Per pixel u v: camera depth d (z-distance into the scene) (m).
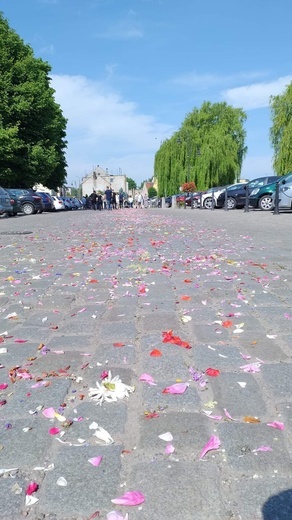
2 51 33.12
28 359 2.94
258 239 9.48
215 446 1.88
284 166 32.22
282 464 1.77
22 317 3.95
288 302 4.20
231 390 2.41
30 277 5.80
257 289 4.73
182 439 1.96
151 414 2.17
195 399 2.32
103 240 10.24
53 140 38.97
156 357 2.91
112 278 5.51
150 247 8.56
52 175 49.28
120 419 2.14
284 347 3.06
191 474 1.72
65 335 3.43
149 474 1.72
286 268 5.89
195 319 3.72
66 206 46.59
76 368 2.78
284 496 1.59
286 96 33.38
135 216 23.64
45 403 2.33
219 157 44.97
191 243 9.08
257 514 1.52
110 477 1.72
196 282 5.15
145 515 1.53
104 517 1.53
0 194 22.05
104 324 3.66
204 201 33.81
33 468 1.79
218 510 1.54
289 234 10.23
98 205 46.06
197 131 48.88
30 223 17.75
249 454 1.84
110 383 2.45
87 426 2.10
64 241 10.30
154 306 4.16
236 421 2.10
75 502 1.59
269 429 2.03
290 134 31.77
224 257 6.95
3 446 1.95
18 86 33.62
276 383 2.49
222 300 4.31
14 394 2.45
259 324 3.56
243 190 27.84
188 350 3.03
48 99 36.03
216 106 50.72
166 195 53.16
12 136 32.81
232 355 2.92
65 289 5.00
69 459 1.84
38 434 2.04
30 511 1.56
